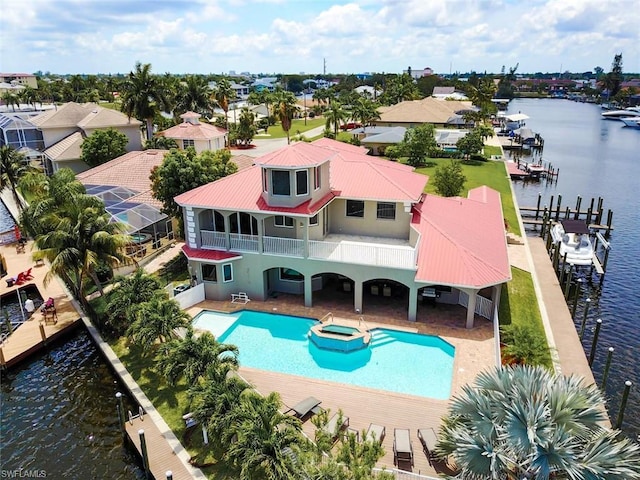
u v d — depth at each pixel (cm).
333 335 2561
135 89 7125
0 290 3434
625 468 1304
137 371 2464
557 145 11050
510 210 5197
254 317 2894
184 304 2958
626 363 2845
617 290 3828
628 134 13062
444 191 4691
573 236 4231
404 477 1602
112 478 1919
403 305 2966
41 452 2075
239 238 3003
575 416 1439
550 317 3034
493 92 13675
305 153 2812
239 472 1764
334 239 3084
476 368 2322
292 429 1684
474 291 2597
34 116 7775
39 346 2769
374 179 3119
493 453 1366
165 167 3706
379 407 2075
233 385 1917
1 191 6353
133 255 3678
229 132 9075
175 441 1966
